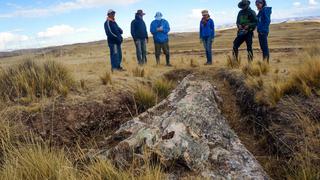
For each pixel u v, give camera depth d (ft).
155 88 18.38
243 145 11.91
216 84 18.66
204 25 24.41
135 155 10.15
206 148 10.80
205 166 10.11
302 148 10.43
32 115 13.53
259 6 20.61
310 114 11.64
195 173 9.76
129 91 16.94
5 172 9.04
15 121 13.06
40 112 13.76
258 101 13.98
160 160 9.87
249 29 21.08
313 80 13.17
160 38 25.39
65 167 8.98
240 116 14.90
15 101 14.58
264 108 13.34
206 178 9.45
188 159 9.99
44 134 12.89
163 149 10.10
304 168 9.80
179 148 10.14
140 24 25.05
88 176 9.00
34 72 16.01
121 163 9.97
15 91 15.24
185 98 14.30
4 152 10.71
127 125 12.42
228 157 10.59
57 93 15.28
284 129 11.59
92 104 14.92
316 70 13.46
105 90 16.35
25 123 13.11
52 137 12.69
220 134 12.25
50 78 16.07
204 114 13.17
